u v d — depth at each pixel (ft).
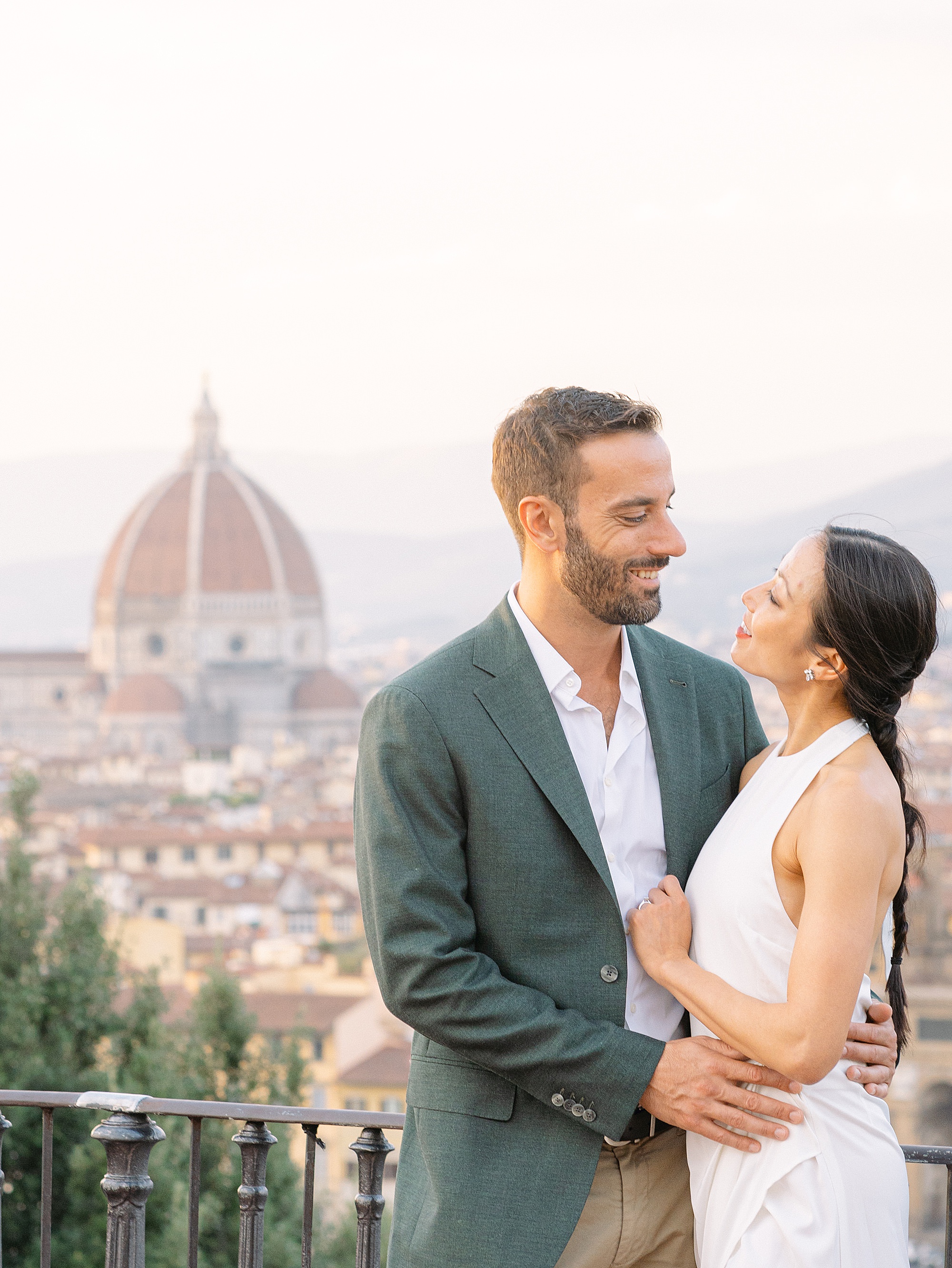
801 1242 6.73
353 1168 161.99
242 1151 8.35
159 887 346.74
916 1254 154.81
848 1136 6.89
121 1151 8.37
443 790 7.09
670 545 7.05
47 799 551.59
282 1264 40.50
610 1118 6.88
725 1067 6.83
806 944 6.58
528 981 7.08
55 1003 48.52
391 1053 170.09
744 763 7.84
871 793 6.73
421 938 6.93
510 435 7.28
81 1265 41.19
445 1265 7.00
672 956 7.05
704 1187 7.11
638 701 7.49
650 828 7.39
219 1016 48.65
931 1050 166.61
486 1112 7.13
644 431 7.05
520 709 7.22
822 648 7.04
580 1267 7.18
